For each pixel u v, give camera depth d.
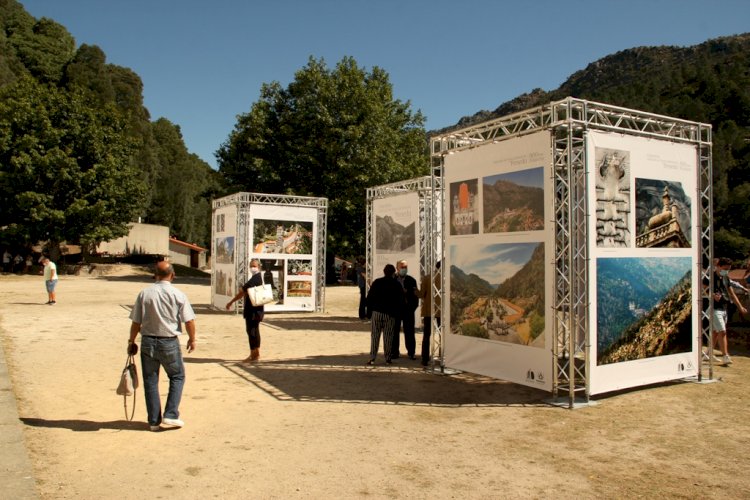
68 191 42.62
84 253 48.69
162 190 84.31
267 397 8.05
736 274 16.27
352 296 29.09
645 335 8.33
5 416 6.49
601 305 7.82
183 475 5.01
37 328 14.83
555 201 7.79
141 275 44.22
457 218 9.55
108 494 4.55
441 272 9.90
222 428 6.49
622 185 8.06
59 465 5.20
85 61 90.94
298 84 37.53
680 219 8.83
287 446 5.88
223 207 20.62
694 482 4.95
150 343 6.23
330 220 35.69
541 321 7.95
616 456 5.63
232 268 19.59
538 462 5.45
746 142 84.69
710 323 9.20
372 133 35.88
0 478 4.64
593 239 7.71
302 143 36.47
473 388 8.77
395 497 4.58
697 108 95.06
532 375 8.09
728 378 9.43
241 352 11.97
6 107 41.94
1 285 31.92
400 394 8.34
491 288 8.82
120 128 47.53
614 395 8.27
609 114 8.07
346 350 12.38
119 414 7.01
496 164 8.75
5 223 44.47
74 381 8.77
